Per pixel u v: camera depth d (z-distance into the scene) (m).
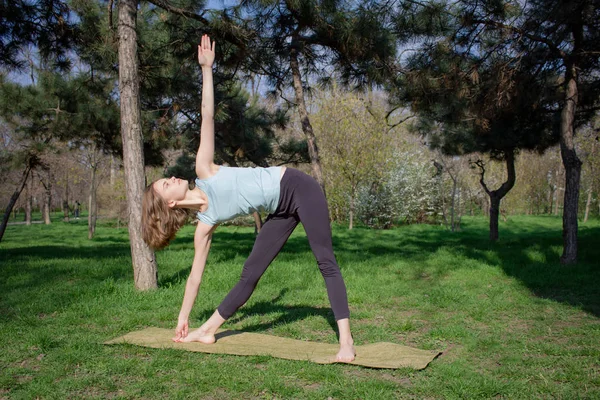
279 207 3.04
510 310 4.38
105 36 6.63
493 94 7.74
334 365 2.80
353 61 7.40
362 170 18.86
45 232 20.56
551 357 2.98
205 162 3.04
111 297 4.68
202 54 3.09
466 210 29.67
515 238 13.41
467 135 11.45
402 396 2.38
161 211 2.97
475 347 3.21
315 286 5.37
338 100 18.73
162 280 5.56
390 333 3.62
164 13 6.78
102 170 19.27
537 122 10.73
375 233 16.22
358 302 4.73
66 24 7.40
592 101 9.66
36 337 3.26
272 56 7.60
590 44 7.93
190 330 3.55
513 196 26.12
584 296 4.98
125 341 3.20
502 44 7.61
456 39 7.45
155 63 7.47
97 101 10.41
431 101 8.28
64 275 5.96
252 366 2.79
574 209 7.40
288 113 11.95
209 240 3.16
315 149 7.16
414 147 21.80
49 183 19.28
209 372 2.67
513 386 2.46
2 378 2.57
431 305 4.59
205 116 3.08
